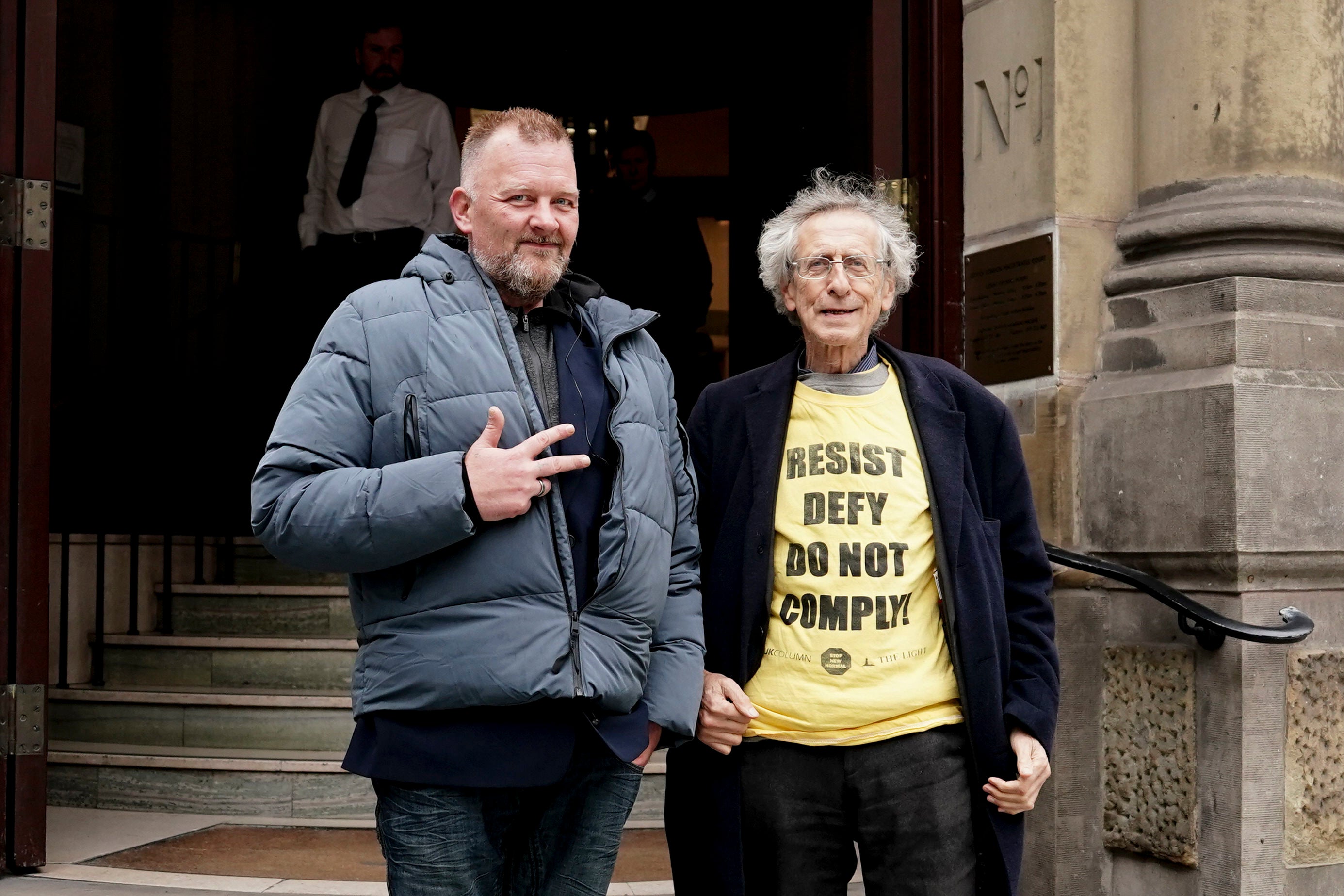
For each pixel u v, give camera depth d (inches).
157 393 259.3
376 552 74.3
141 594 218.4
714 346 394.3
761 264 98.7
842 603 90.0
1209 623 119.3
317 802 173.3
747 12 290.8
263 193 286.4
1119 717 133.6
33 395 139.6
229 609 214.4
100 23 259.8
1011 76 146.7
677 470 90.1
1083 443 138.6
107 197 261.0
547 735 77.5
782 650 91.2
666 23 321.1
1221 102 134.0
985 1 150.5
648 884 141.3
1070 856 137.7
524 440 78.2
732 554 93.3
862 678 89.5
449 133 253.1
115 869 142.4
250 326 279.4
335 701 184.1
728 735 89.6
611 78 333.1
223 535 246.7
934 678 90.9
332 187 255.4
